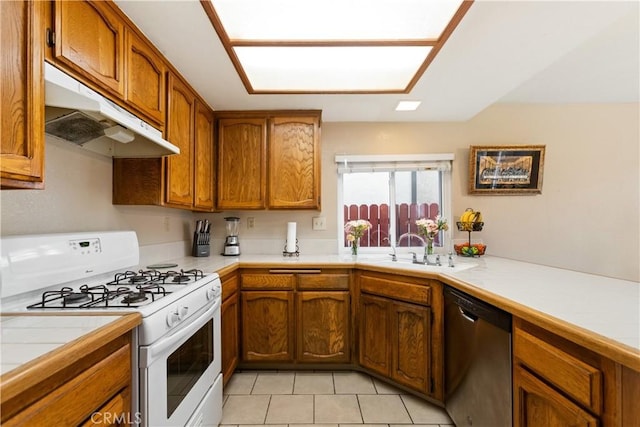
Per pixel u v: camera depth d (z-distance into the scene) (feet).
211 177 7.77
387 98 7.21
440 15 4.31
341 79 6.30
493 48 5.09
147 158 5.34
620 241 8.73
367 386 6.64
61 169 4.27
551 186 8.85
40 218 3.95
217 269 6.02
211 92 6.82
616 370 2.42
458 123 8.96
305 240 9.02
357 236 8.32
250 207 7.97
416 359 6.03
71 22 3.30
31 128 2.61
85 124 3.84
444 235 8.96
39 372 1.97
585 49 6.08
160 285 4.38
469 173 8.82
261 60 5.53
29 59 2.60
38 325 2.77
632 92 8.14
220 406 5.38
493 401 4.06
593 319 3.01
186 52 5.20
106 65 3.88
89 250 4.30
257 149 8.00
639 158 8.75
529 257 8.80
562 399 2.90
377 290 6.74
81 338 2.46
